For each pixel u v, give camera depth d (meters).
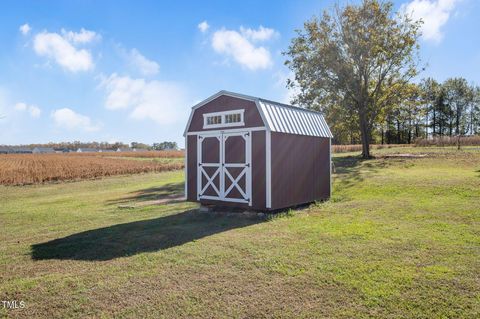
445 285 4.40
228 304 4.15
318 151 12.20
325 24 27.98
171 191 17.41
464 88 66.12
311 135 11.65
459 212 8.61
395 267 5.08
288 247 6.33
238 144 10.39
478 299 4.00
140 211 11.70
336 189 14.20
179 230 8.28
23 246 7.38
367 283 4.55
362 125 26.88
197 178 11.55
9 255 6.69
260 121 9.84
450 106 67.06
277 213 9.98
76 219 10.62
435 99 67.19
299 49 29.02
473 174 14.47
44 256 6.51
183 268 5.46
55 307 4.24
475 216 8.10
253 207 9.99
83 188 21.75
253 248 6.37
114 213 11.51
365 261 5.39
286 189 10.30
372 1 26.17
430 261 5.27
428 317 3.67
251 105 10.09
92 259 6.20
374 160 23.61
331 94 28.41
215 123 11.05
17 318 3.99
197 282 4.86
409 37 26.48
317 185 12.05
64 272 5.54
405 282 4.54
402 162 21.03
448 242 6.19
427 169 17.61
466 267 4.97
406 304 3.96
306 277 4.86
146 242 7.22
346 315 3.78
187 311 4.01
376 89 27.48
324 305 4.03
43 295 4.60
